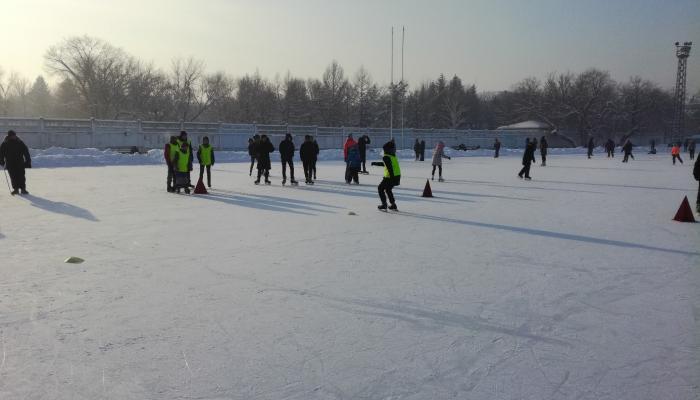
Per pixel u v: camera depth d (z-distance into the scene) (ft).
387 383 11.84
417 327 15.30
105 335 14.42
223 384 11.70
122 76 233.55
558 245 27.02
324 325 15.38
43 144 109.50
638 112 289.33
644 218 36.32
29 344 13.75
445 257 24.16
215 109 274.36
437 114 321.52
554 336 14.69
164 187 54.75
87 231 29.91
